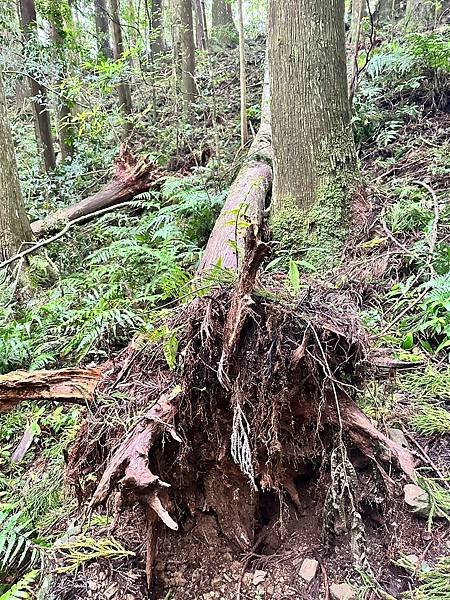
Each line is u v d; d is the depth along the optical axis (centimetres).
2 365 324
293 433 163
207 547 171
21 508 217
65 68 765
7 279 461
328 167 363
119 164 585
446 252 298
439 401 218
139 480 129
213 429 160
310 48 354
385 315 284
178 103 762
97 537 173
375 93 576
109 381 175
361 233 358
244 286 146
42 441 271
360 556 151
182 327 160
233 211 189
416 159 474
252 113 689
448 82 552
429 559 153
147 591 160
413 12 796
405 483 172
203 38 1073
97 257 405
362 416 158
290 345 152
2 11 786
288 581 159
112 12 800
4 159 495
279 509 176
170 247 389
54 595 159
